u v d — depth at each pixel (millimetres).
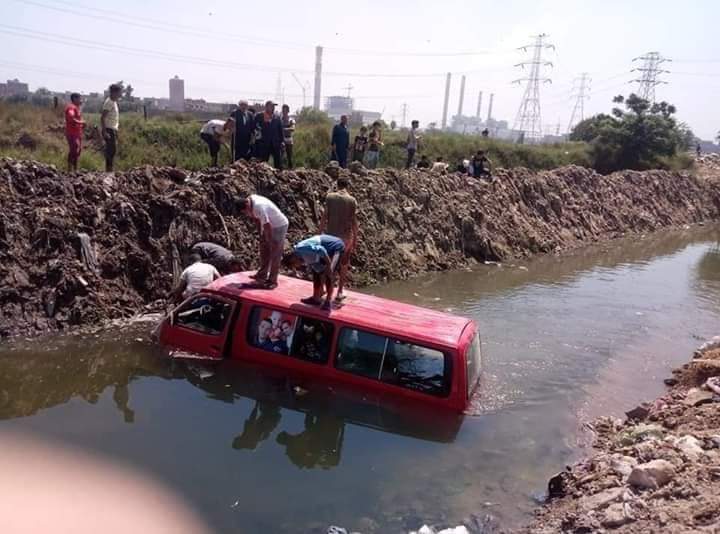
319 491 7281
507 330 14039
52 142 20750
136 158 20641
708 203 43062
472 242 22031
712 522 5730
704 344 13617
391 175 20969
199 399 9336
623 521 6133
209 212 14664
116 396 9336
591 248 27781
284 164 23094
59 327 11578
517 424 9180
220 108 45875
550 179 30484
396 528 6645
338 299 10102
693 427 8633
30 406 8961
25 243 12031
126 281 12836
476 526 6734
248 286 10188
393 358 8953
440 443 8531
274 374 9445
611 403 10398
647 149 46938
